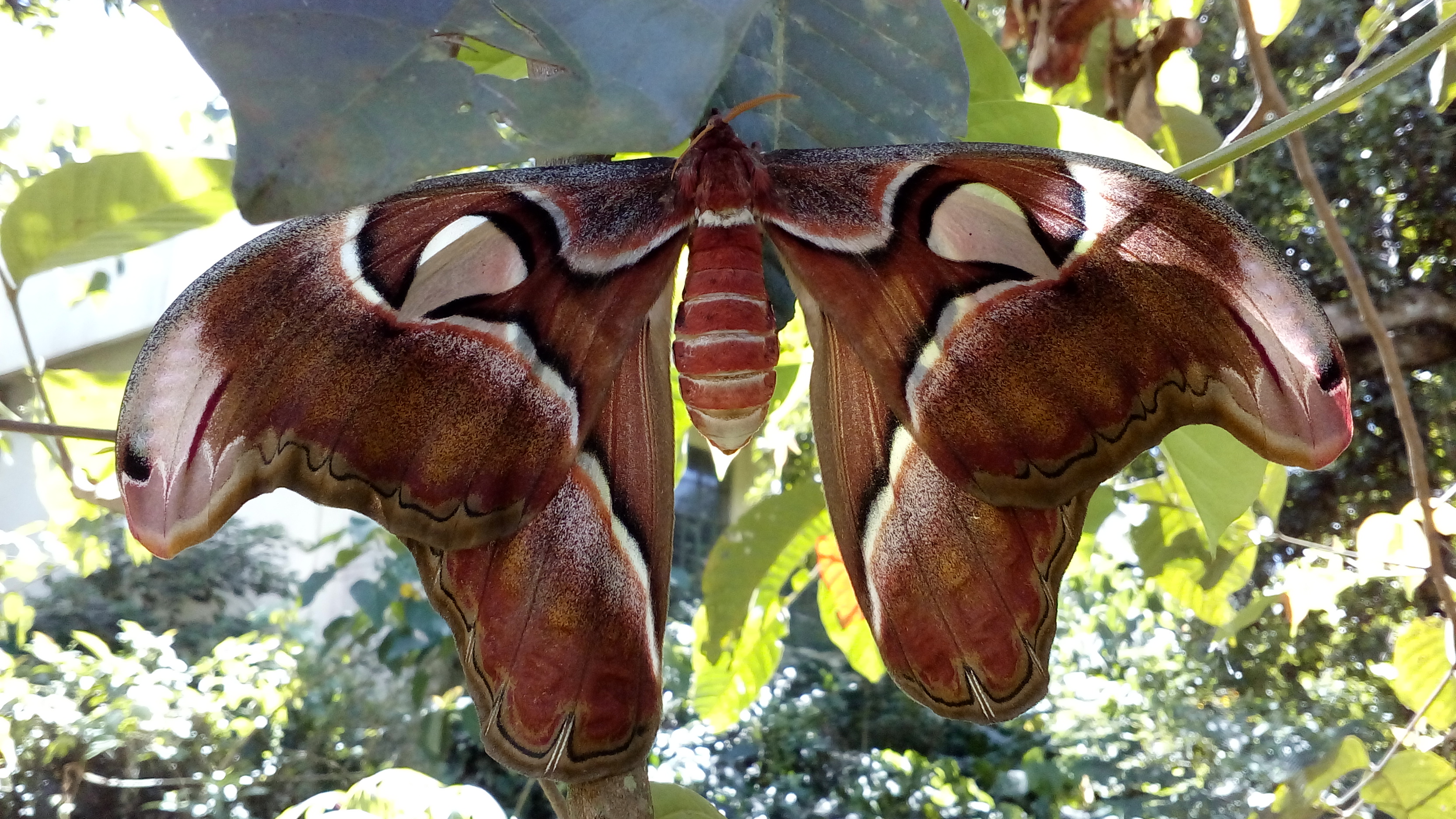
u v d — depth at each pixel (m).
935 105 0.25
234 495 0.19
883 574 0.25
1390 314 1.29
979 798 1.33
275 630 1.69
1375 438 1.35
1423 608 1.28
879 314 0.24
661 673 0.24
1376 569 0.53
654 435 0.26
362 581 1.33
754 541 0.49
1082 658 1.55
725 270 0.24
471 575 0.23
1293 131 0.27
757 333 0.24
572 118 0.16
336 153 0.16
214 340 0.19
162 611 1.73
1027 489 0.22
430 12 0.17
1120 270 0.21
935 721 1.52
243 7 0.17
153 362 0.18
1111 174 0.21
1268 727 1.30
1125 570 1.41
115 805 1.30
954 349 0.23
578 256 0.23
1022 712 0.23
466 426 0.22
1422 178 1.26
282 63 0.16
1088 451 0.22
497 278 0.22
